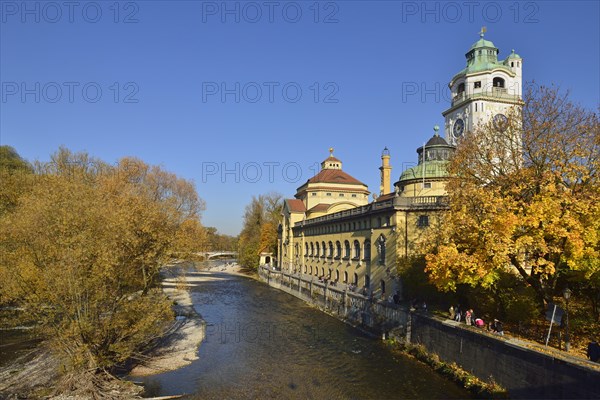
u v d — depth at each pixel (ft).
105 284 80.38
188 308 181.47
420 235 139.64
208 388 86.79
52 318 77.71
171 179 218.38
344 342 122.83
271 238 362.74
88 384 78.38
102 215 80.89
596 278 79.51
